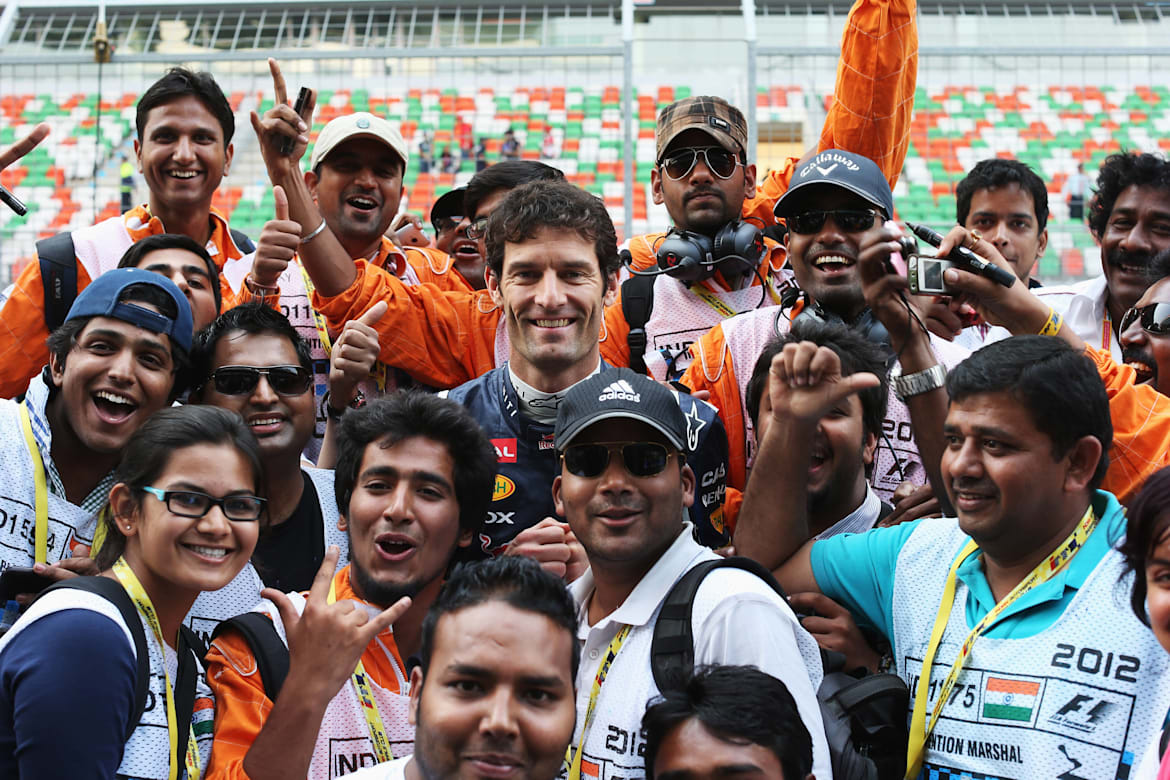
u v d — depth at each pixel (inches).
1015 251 187.8
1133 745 94.3
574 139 447.2
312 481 138.8
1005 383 101.3
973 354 106.3
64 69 449.7
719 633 100.5
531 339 135.4
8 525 124.1
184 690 103.7
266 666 106.8
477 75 455.2
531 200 136.8
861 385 111.8
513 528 134.9
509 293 136.6
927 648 107.7
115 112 443.8
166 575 103.7
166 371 129.6
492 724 85.8
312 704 98.7
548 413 137.6
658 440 109.6
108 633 95.7
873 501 133.0
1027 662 100.0
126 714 95.0
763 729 89.1
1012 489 100.7
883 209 145.8
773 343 132.0
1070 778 94.9
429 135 446.6
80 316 128.4
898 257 121.5
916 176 452.1
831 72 413.4
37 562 124.6
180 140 175.5
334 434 146.8
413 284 178.2
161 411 109.6
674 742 90.5
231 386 135.3
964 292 131.5
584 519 109.7
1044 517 102.0
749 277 176.4
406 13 433.4
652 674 101.7
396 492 116.1
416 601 118.2
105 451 127.1
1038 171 449.1
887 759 105.7
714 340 152.2
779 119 412.5
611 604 111.3
